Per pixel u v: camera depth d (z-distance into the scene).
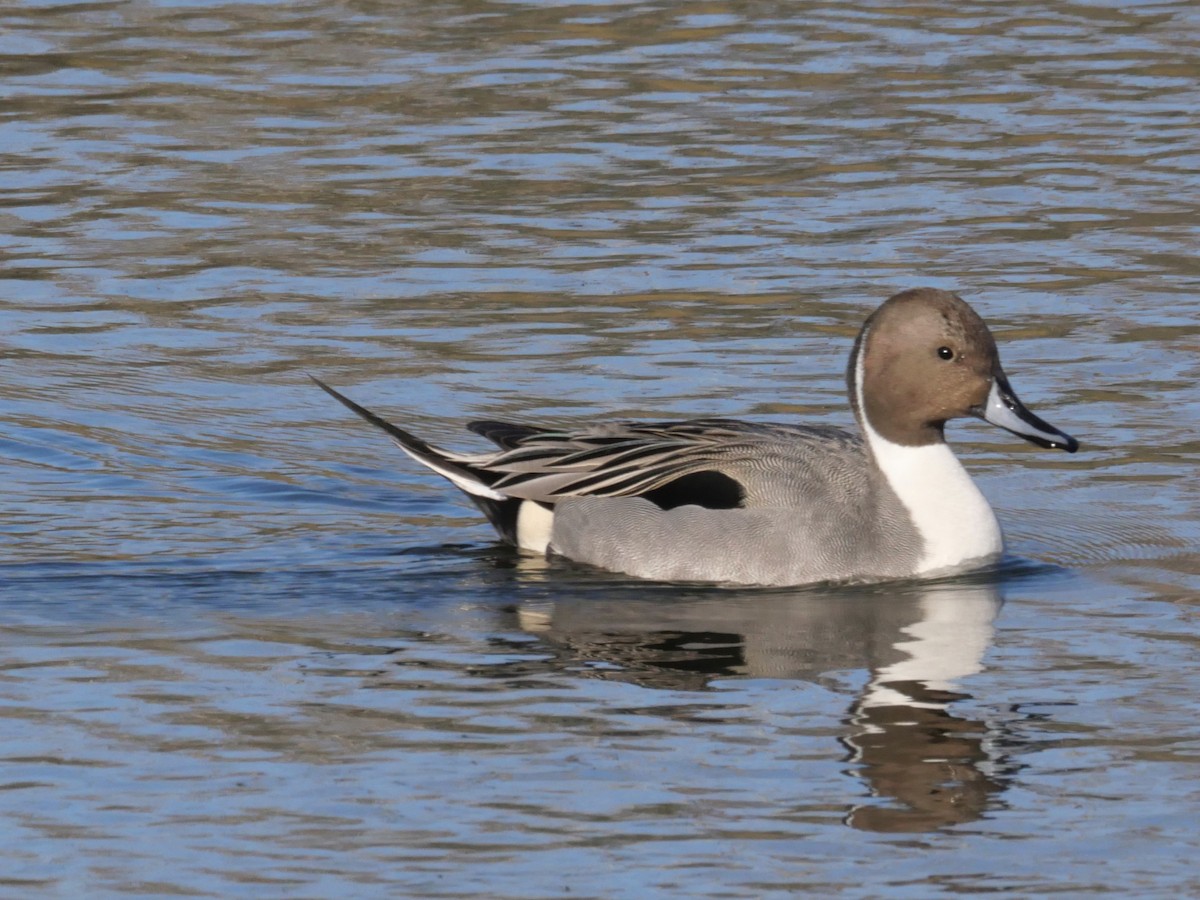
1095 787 9.77
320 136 22.50
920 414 13.45
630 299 18.27
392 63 24.95
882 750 10.20
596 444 14.11
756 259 19.11
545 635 12.06
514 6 27.59
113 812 9.52
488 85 24.16
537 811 9.52
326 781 9.84
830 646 11.83
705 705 10.81
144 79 24.36
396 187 21.03
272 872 8.95
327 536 14.14
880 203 20.44
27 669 11.38
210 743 10.29
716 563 13.31
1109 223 19.84
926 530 13.32
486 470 14.17
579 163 21.62
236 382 16.75
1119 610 12.41
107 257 19.28
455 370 16.88
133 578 13.16
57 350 17.31
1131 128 22.52
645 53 25.34
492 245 19.53
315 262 19.19
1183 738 10.32
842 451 13.73
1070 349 17.05
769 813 9.50
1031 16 26.92
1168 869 8.96
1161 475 14.83
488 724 10.55
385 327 17.78
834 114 23.06
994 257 19.08
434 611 12.59
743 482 13.53
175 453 15.48
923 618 12.36
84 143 22.23
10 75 24.45
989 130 22.52
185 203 20.62
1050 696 10.93
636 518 13.56
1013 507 14.45
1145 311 17.81
